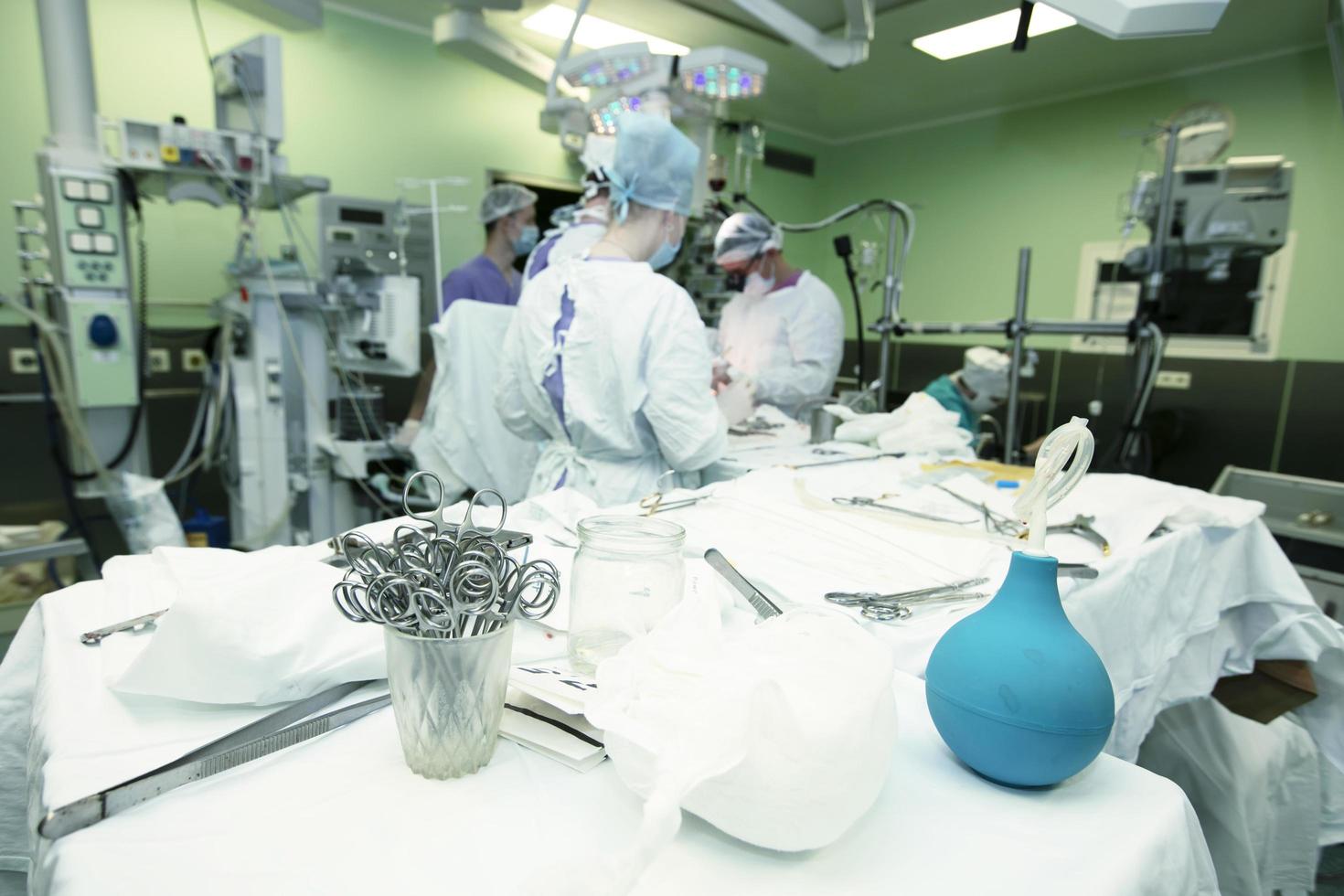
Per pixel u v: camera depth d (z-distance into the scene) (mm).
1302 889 1504
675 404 1529
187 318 3219
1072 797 565
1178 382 3973
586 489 1670
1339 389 3480
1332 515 2197
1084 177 4355
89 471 2258
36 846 534
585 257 1639
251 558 917
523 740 594
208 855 456
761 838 468
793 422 2504
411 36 3742
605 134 2543
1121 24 1359
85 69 2154
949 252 5027
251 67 2295
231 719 620
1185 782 1423
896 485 1521
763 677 484
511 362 1823
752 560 995
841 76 4273
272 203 2639
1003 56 3873
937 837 510
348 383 2818
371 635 702
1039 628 576
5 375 2789
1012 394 2285
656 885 453
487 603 534
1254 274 3561
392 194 3768
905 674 763
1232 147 3793
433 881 443
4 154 2762
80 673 673
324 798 518
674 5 3449
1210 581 1256
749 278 3127
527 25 3717
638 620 689
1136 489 1424
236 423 2520
